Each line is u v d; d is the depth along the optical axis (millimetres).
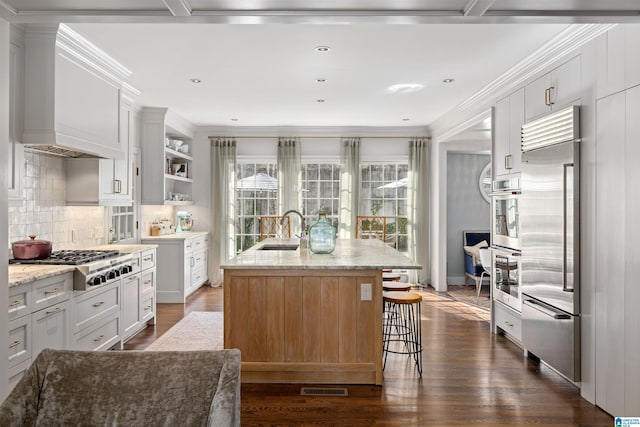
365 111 6160
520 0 1896
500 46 3602
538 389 3307
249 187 7527
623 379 2744
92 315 3545
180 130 6770
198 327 4910
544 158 3582
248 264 3277
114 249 4469
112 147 4141
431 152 7391
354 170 7344
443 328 4988
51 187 4020
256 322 3365
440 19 2049
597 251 3006
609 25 2855
